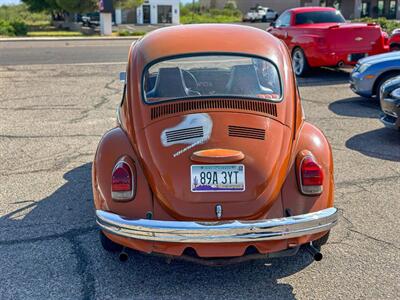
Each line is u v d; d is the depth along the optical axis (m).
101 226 3.53
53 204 5.16
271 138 3.68
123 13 53.28
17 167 6.25
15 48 23.05
